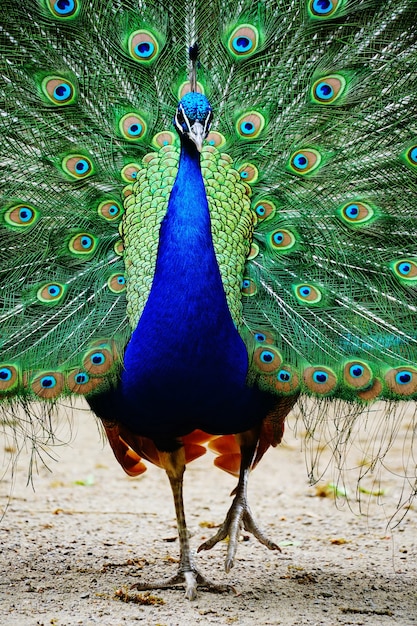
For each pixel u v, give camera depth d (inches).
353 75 409.7
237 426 394.6
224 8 421.4
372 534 501.0
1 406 387.9
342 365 375.2
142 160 413.4
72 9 409.7
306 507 563.8
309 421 393.4
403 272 400.2
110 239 410.0
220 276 374.6
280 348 378.6
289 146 412.8
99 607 369.7
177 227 372.8
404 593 395.9
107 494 590.6
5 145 409.7
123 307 398.9
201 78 423.2
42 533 488.4
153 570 426.3
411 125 406.6
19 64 409.1
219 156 410.0
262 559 450.3
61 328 390.9
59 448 710.5
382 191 408.5
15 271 402.3
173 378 371.2
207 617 358.9
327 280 400.8
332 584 407.8
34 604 371.6
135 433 404.2
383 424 760.3
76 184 412.2
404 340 387.5
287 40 416.2
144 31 418.0
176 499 404.5
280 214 410.6
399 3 403.9
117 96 416.2
